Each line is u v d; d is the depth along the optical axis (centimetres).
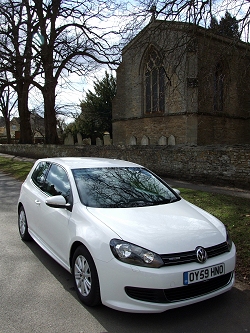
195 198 913
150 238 337
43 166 577
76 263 379
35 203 529
